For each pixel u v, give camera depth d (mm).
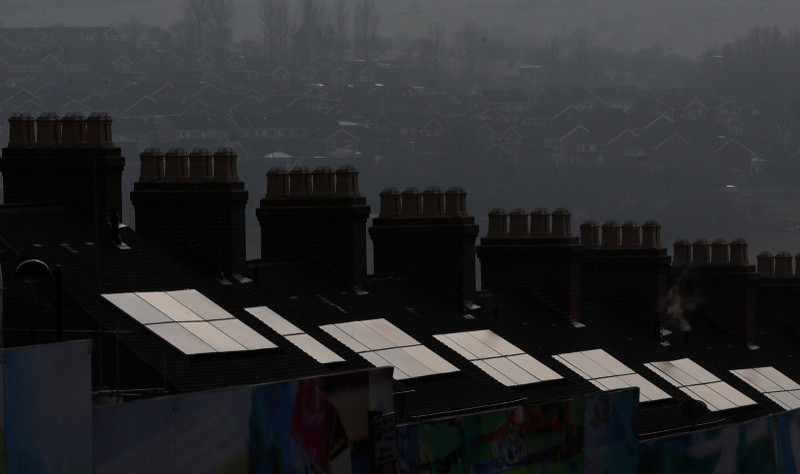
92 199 54844
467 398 58719
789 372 84812
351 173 64625
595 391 66250
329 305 61188
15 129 55500
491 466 50812
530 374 64000
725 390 75750
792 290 91375
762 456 65812
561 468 54344
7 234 50688
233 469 40875
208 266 58062
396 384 56688
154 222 58594
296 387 42938
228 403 40844
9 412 35031
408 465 47531
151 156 58844
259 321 55375
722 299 84938
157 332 50062
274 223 64812
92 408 37625
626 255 79812
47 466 35906
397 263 69562
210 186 58469
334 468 44406
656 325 78625
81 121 55406
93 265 51969
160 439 39094
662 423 67438
